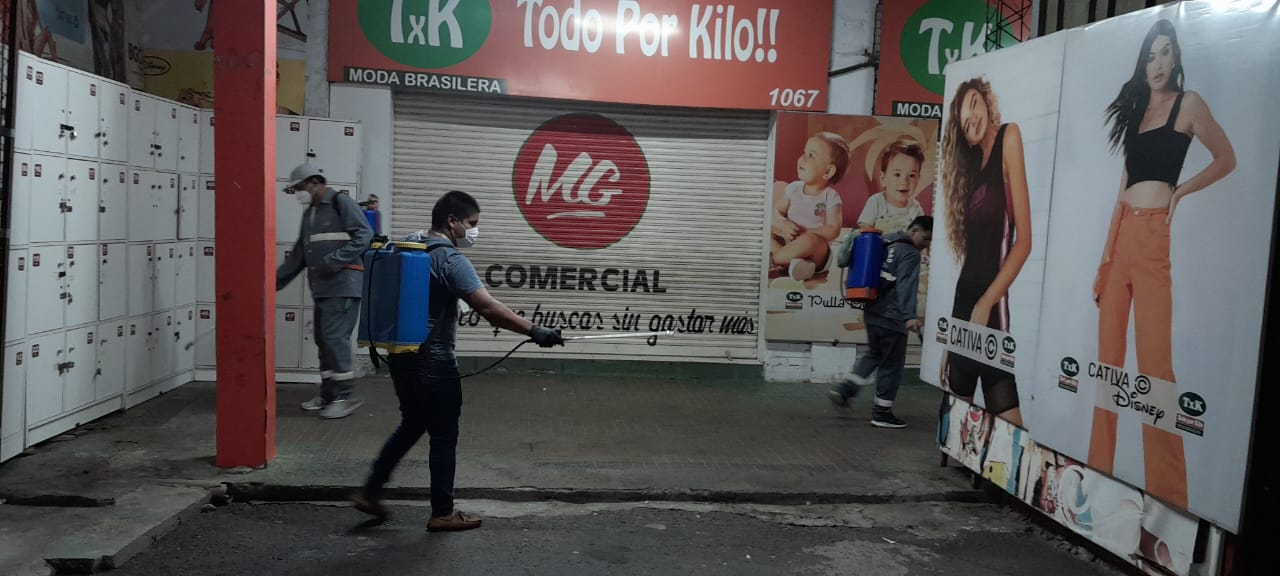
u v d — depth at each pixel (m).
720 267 9.42
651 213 9.31
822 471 6.24
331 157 8.23
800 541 5.12
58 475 5.39
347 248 6.95
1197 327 3.99
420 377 4.76
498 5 8.74
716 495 5.71
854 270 7.54
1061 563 4.88
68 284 6.16
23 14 6.44
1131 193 4.39
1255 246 3.72
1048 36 5.05
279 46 8.56
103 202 6.59
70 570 4.25
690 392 8.80
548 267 9.24
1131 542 4.46
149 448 6.03
